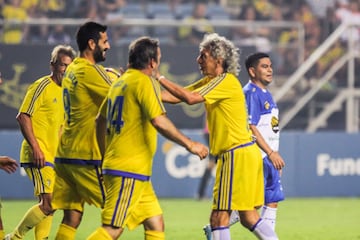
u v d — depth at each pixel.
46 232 28.94
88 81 23.88
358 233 36.25
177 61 58.91
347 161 54.16
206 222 40.00
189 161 52.78
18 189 51.41
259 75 28.66
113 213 22.42
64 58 28.34
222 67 25.38
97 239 22.41
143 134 22.52
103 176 22.91
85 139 24.23
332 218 42.19
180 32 63.75
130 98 22.31
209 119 25.41
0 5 63.84
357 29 65.06
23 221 28.23
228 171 25.12
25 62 57.97
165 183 52.59
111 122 22.62
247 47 59.72
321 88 62.94
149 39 22.78
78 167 24.30
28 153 28.47
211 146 25.48
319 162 53.75
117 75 24.97
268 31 64.50
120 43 59.19
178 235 35.19
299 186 53.56
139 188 22.59
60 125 28.77
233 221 29.70
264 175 28.97
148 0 67.81
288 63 63.41
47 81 28.47
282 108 62.38
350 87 62.72
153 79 22.42
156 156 52.50
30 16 64.19
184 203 49.44
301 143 53.50
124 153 22.48
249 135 25.48
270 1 67.44
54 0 64.56
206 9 67.56
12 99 57.94
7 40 60.44
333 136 53.97
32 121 28.28
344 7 69.00
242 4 68.25
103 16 65.50
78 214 25.22
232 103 24.95
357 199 52.69
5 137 51.19
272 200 29.19
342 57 63.25
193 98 24.25
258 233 25.56
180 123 58.56
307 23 67.19
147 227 23.67
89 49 24.34
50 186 28.36
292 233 36.16
